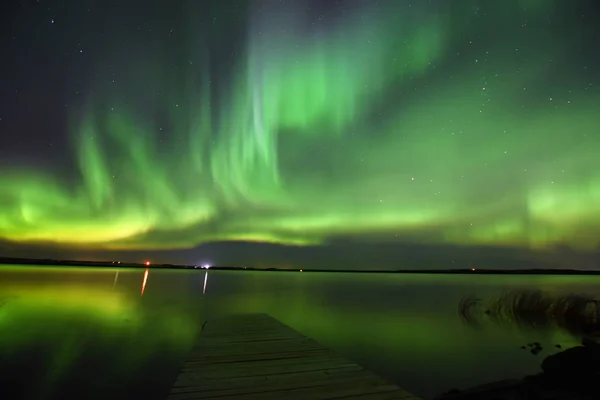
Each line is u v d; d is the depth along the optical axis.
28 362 10.68
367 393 4.13
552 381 6.38
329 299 29.38
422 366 9.53
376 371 9.10
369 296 33.12
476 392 6.27
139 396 8.10
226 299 29.06
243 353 6.21
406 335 13.61
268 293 37.31
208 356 5.98
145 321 17.53
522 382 6.55
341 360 5.70
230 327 9.27
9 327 16.11
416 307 23.02
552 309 14.07
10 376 9.44
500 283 62.19
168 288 45.16
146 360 11.03
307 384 4.46
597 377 6.12
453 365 9.60
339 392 4.16
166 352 12.01
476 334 13.36
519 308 15.35
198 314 19.73
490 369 9.23
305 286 51.94
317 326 15.65
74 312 20.52
